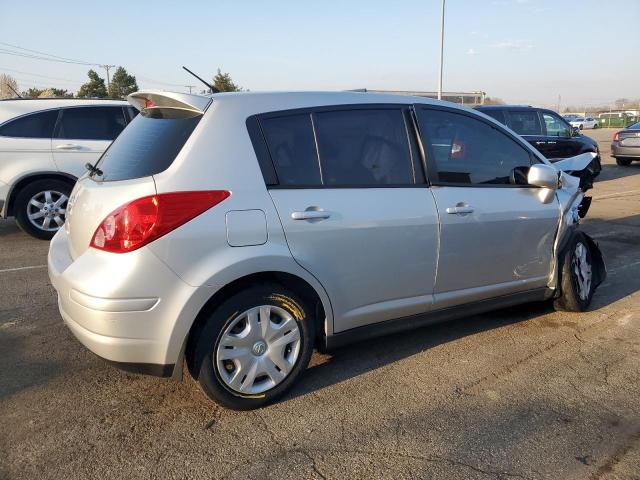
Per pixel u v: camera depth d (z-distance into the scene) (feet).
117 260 8.82
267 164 9.97
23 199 23.72
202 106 9.89
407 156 11.68
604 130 157.07
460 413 10.14
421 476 8.38
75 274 9.15
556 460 8.79
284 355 10.35
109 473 8.36
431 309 12.14
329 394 10.78
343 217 10.45
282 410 10.18
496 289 13.14
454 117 12.67
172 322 9.02
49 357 12.30
